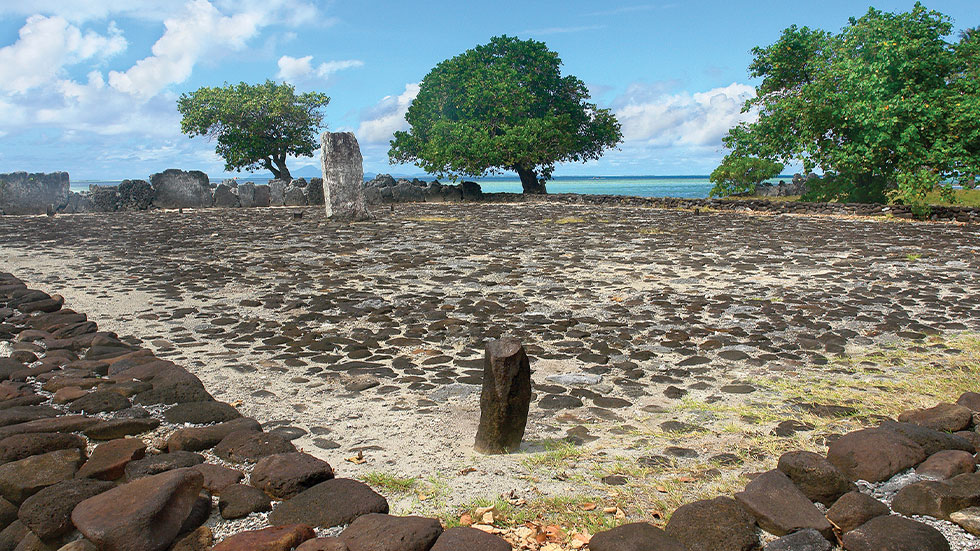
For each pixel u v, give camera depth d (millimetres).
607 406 4766
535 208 27188
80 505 2865
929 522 2865
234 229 18281
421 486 3406
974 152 20406
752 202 23766
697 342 6516
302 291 9039
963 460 3254
